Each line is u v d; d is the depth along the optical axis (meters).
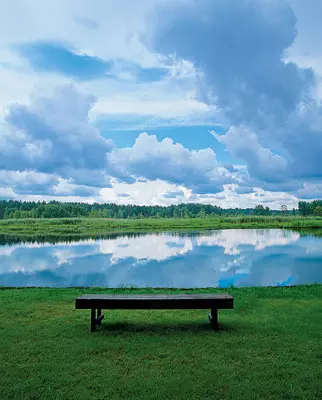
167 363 5.62
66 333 7.08
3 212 87.62
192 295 7.59
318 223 65.88
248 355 5.88
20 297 10.62
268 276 18.59
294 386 4.85
